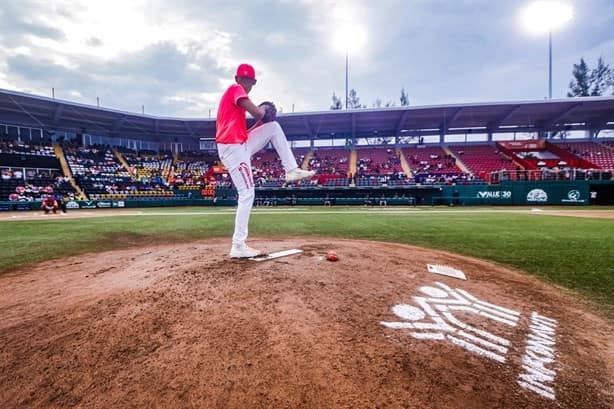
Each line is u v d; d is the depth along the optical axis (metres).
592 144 35.16
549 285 3.64
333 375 1.71
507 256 5.39
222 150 4.09
